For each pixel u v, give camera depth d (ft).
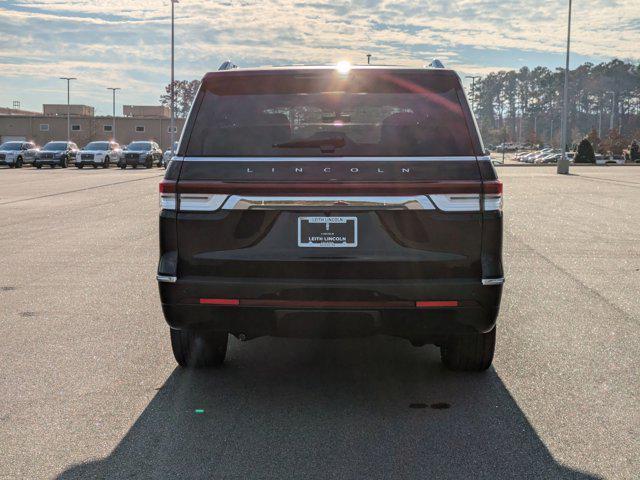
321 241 12.28
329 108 13.11
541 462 10.88
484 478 10.34
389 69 13.11
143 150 152.05
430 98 12.92
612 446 11.50
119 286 24.56
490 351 14.74
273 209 12.31
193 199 12.51
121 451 11.28
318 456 11.09
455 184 12.24
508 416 12.82
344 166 12.28
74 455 11.14
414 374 15.33
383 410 13.14
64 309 21.15
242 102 13.05
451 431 12.12
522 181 97.66
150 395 13.91
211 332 14.74
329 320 12.37
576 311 21.04
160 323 19.56
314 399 13.74
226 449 11.35
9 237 37.14
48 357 16.37
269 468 10.65
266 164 12.39
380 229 12.27
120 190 74.08
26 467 10.71
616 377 14.99
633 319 20.03
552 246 34.58
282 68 13.25
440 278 12.29
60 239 36.42
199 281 12.44
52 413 12.92
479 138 12.59
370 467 10.69
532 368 15.65
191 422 12.51
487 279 12.30
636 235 38.60
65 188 77.15
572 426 12.34
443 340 14.48
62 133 325.42
